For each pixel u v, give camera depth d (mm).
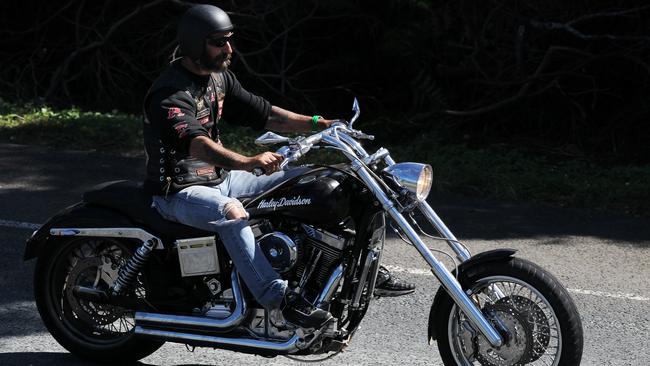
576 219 19625
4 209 18969
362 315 10664
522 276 9961
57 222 11453
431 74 32094
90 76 37125
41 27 38000
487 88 31656
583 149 29984
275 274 10250
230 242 10312
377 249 10570
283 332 10492
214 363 11586
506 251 10125
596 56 29422
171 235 10852
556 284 9906
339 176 10422
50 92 36594
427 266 15711
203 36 10445
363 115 33875
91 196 11477
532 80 29938
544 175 23531
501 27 30797
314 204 10211
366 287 10570
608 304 14086
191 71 10766
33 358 11672
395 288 11203
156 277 11047
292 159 10109
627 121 30281
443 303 10445
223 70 10758
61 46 38281
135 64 36844
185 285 11008
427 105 31984
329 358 10789
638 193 21688
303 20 32594
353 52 33812
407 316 13367
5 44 39094
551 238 17969
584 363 11828
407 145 29625
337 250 10383
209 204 10477
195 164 10852
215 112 11062
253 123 11688
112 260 11500
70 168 22938
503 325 10008
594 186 22328
